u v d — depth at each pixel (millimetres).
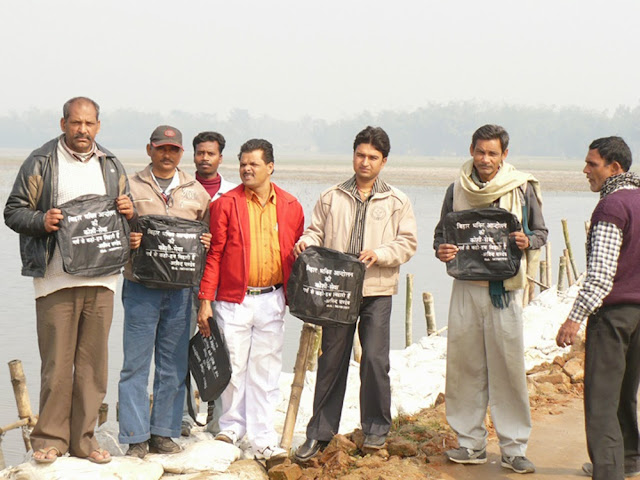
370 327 5309
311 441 5398
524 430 5328
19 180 4664
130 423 5051
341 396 5461
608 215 4711
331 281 5035
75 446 4824
